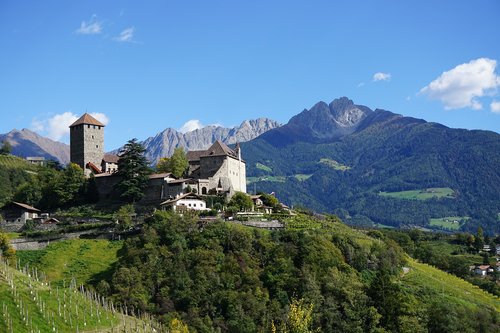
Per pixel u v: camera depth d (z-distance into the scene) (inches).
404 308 7057.1
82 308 6176.2
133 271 7022.6
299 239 7765.8
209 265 7076.8
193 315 6407.5
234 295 6565.0
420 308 7367.1
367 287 7219.5
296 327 4724.4
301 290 6835.6
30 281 6535.4
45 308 5885.8
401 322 6879.9
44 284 6692.9
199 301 6594.5
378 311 6875.0
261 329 6259.8
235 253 7377.0
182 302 6619.1
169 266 7111.2
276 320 6343.5
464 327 7239.2
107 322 6023.6
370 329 6653.5
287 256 7396.7
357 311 6752.0
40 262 7805.1
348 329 6510.8
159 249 7401.6
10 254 7736.2
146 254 7332.7
